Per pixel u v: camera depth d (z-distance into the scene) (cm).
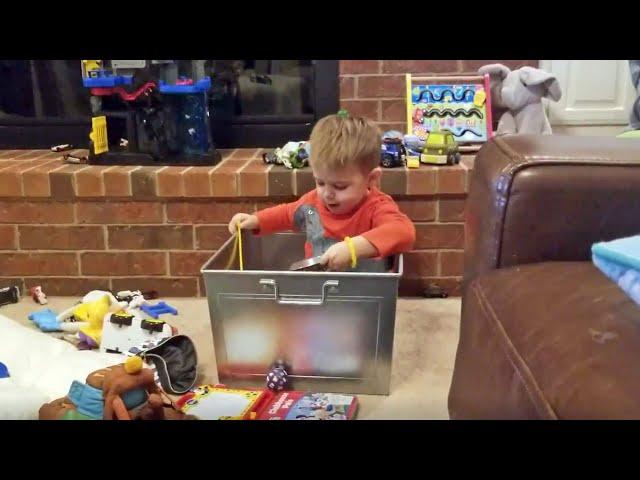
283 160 188
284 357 136
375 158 140
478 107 207
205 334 167
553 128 221
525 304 76
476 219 97
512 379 69
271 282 128
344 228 145
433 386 138
